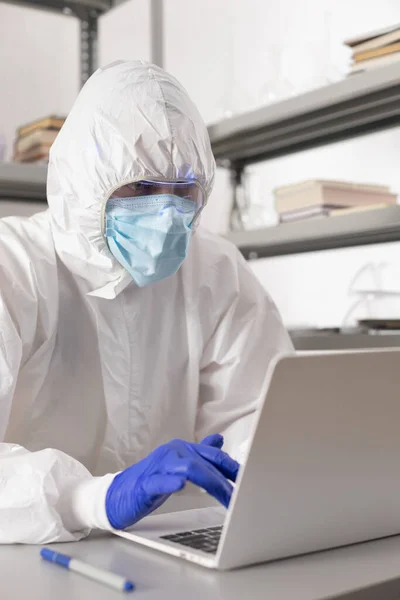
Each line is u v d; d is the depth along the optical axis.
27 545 0.90
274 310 1.56
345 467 0.81
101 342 1.38
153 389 1.45
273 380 0.71
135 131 1.23
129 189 1.26
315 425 0.76
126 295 1.39
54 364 1.39
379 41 1.97
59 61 4.00
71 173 1.27
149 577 0.76
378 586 0.74
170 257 1.28
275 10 3.72
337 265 3.45
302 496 0.79
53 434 1.41
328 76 2.35
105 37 4.11
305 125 2.29
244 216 2.73
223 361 1.49
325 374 0.74
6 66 3.86
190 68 4.09
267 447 0.73
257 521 0.76
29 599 0.69
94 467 1.46
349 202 2.27
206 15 4.01
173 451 0.87
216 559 0.76
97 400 1.43
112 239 1.28
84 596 0.70
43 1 2.55
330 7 3.47
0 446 1.03
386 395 0.81
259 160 2.72
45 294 1.32
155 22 2.54
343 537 0.86
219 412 1.46
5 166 2.27
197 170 1.27
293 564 0.79
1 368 1.13
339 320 3.44
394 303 2.37
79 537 0.91
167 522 0.96
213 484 0.82
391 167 3.23
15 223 1.37
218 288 1.50
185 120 1.27
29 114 3.92
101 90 1.29
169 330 1.47
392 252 3.16
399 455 0.86
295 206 2.30
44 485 0.92
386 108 2.15
